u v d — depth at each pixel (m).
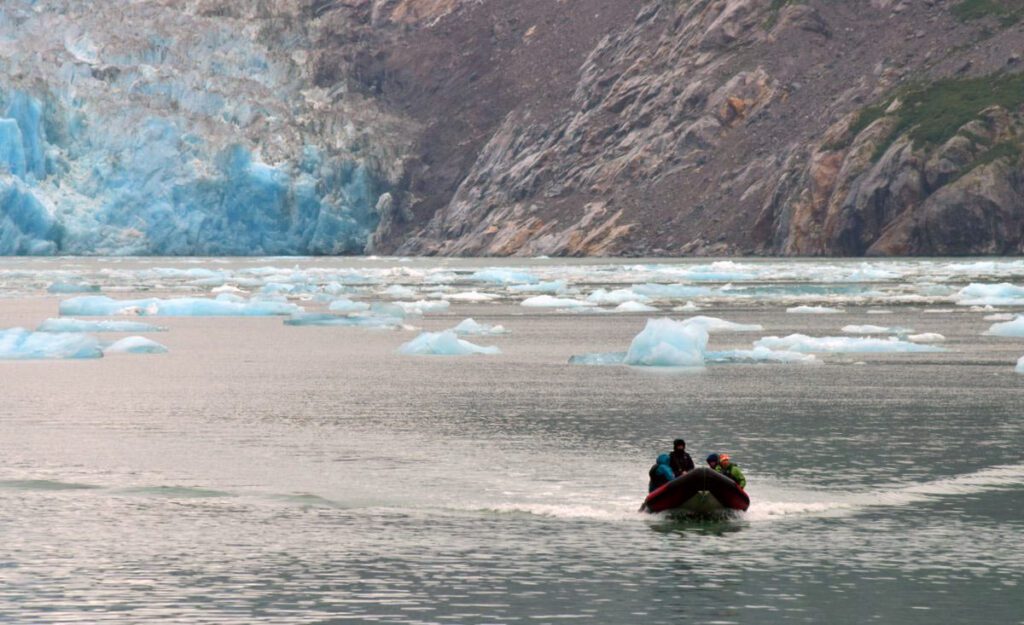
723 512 60.25
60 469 72.56
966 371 121.31
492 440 82.56
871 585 49.03
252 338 166.88
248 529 58.34
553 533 57.56
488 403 100.25
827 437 83.00
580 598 47.53
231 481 69.19
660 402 100.19
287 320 191.50
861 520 59.78
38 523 59.47
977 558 52.91
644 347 129.50
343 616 45.41
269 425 89.31
